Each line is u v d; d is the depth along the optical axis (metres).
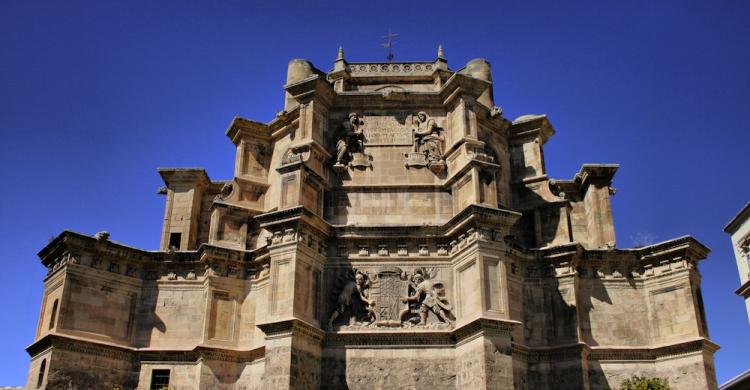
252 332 36.94
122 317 36.91
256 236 39.88
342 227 36.56
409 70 44.12
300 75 43.88
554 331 36.34
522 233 39.97
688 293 36.16
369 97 40.44
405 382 33.69
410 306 35.31
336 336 34.44
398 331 34.47
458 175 37.50
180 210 41.31
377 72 44.06
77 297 35.69
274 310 33.56
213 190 42.91
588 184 41.03
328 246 36.66
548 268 37.59
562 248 37.19
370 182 38.81
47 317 36.09
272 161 42.12
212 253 37.62
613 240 39.38
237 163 41.78
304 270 34.47
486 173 36.56
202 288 38.03
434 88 43.31
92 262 36.78
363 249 36.56
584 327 36.62
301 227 34.91
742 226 45.56
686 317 35.88
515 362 34.97
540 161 41.44
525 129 42.41
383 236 36.47
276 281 34.12
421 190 38.53
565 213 39.44
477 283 33.50
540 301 37.06
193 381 35.88
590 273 37.81
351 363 34.06
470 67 44.91
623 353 36.00
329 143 39.88
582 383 34.72
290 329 32.59
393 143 39.78
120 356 36.00
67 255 36.19
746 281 44.28
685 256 36.81
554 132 43.09
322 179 37.75
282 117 41.62
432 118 40.38
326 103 40.38
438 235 36.41
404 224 37.34
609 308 37.03
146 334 37.03
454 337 34.31
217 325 36.72
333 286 35.84
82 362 34.75
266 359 32.66
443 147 39.72
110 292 36.91
